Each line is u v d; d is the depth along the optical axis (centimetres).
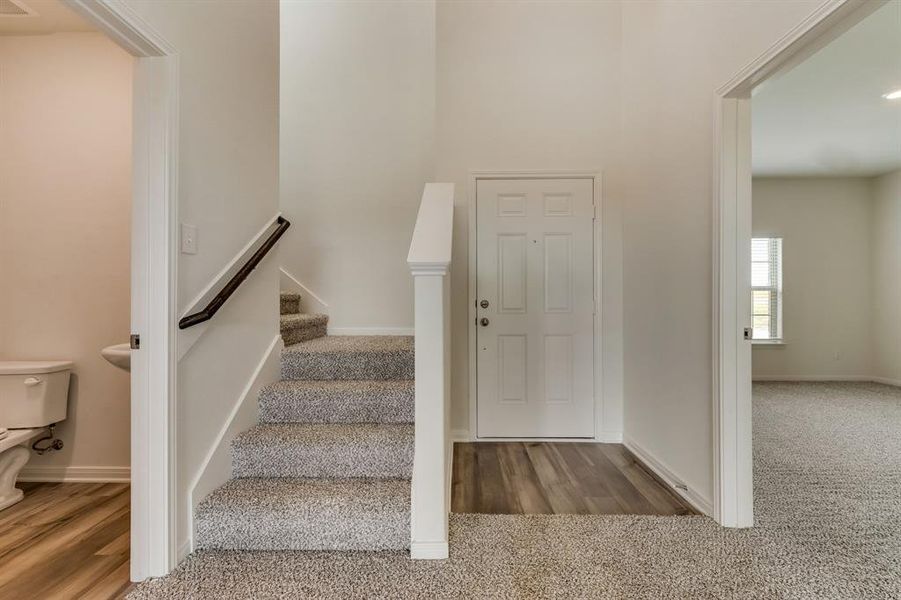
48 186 241
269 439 192
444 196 226
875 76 305
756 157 471
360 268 344
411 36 345
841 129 397
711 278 198
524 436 314
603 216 312
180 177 159
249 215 212
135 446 152
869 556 167
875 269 540
